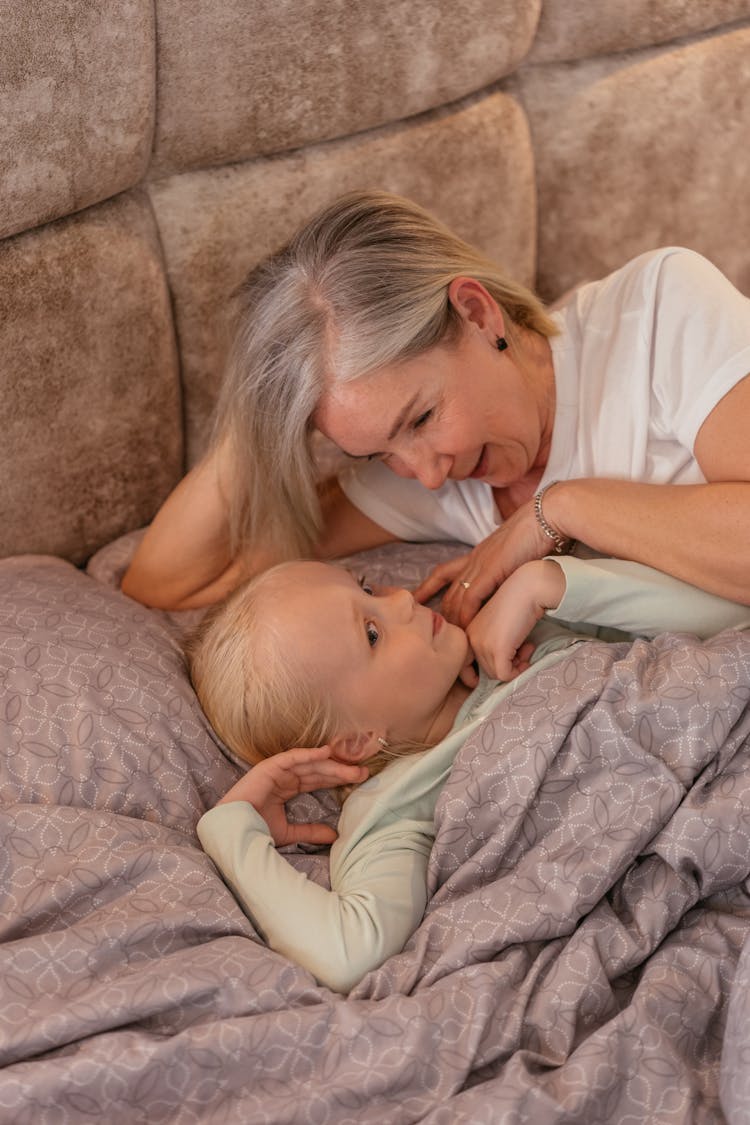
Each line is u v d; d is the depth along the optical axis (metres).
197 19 1.52
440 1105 0.94
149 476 1.75
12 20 1.36
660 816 1.10
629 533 1.25
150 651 1.34
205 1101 0.97
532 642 1.35
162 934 1.07
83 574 1.54
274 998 1.02
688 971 1.04
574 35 1.89
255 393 1.30
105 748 1.22
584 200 2.01
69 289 1.55
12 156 1.42
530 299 1.35
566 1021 1.00
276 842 1.25
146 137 1.56
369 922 1.11
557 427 1.37
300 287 1.24
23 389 1.56
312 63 1.64
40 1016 0.99
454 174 1.85
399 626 1.30
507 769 1.15
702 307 1.31
